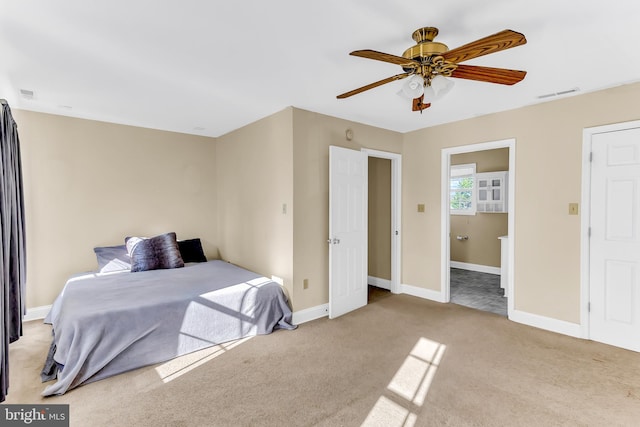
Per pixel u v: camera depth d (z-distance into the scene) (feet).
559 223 10.37
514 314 11.41
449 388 7.34
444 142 13.33
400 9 5.55
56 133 11.85
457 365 8.37
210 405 6.78
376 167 16.20
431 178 13.85
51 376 7.75
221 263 14.05
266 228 12.36
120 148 13.24
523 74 6.29
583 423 6.17
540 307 10.82
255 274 12.11
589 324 9.89
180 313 9.04
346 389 7.33
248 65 7.77
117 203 13.21
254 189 13.02
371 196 16.53
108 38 6.48
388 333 10.43
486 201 19.62
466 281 17.65
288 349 9.32
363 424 6.19
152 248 12.67
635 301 9.13
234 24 6.01
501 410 6.57
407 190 14.79
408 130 14.48
